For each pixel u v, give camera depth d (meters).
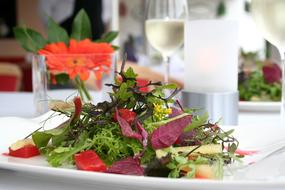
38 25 5.93
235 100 0.80
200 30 0.79
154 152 0.56
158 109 0.61
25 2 5.96
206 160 0.55
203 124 0.61
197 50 0.80
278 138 0.66
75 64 0.80
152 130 0.59
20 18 5.98
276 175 0.54
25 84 3.74
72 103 0.65
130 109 0.62
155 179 0.50
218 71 0.79
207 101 0.78
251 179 0.53
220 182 0.49
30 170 0.55
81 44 0.83
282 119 0.77
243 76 1.13
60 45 0.83
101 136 0.59
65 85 0.81
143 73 1.41
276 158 0.59
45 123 0.67
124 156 0.58
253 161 0.59
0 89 2.33
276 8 0.74
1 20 6.01
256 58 1.40
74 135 0.60
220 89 0.79
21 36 0.88
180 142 0.59
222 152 0.58
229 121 0.79
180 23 0.94
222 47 0.79
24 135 0.67
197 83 0.80
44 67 0.80
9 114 0.95
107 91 0.64
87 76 0.81
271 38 0.77
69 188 0.56
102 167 0.55
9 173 0.60
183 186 0.50
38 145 0.60
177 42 0.96
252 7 0.78
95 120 0.60
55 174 0.54
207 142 0.60
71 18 3.38
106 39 0.92
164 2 0.95
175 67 1.52
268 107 0.98
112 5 1.86
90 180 0.52
